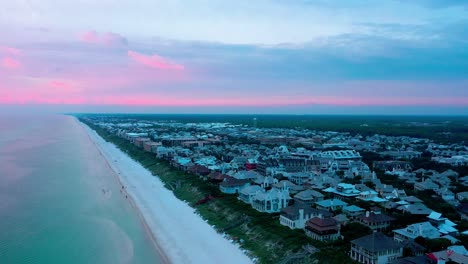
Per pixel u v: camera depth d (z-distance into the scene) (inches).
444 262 2792.8
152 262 3257.9
